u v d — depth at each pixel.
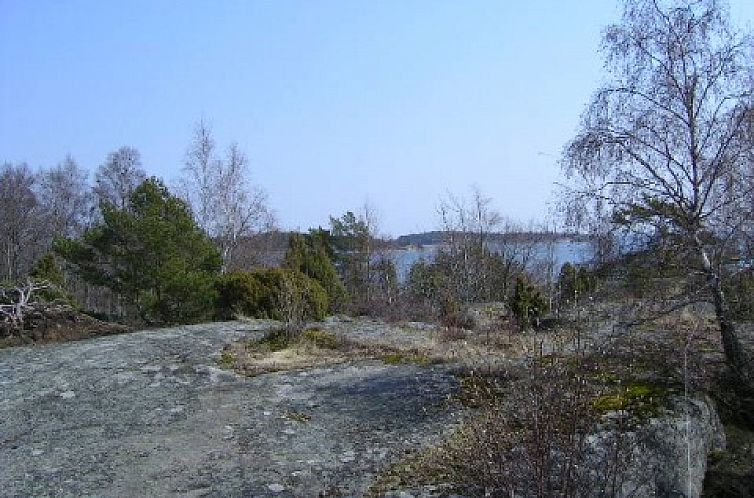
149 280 16.59
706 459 7.05
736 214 8.46
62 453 7.26
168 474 6.60
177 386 9.93
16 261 39.56
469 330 15.91
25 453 7.28
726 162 8.60
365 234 35.00
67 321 15.20
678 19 8.92
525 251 33.59
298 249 24.55
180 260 16.70
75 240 17.69
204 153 30.83
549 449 4.69
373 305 25.44
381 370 10.71
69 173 47.28
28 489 6.28
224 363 11.37
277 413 8.60
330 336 13.80
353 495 5.93
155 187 17.61
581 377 4.96
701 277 8.66
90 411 8.77
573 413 4.82
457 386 9.12
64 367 11.01
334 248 34.78
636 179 9.07
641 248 8.88
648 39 9.10
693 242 8.66
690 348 8.16
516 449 4.91
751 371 8.35
